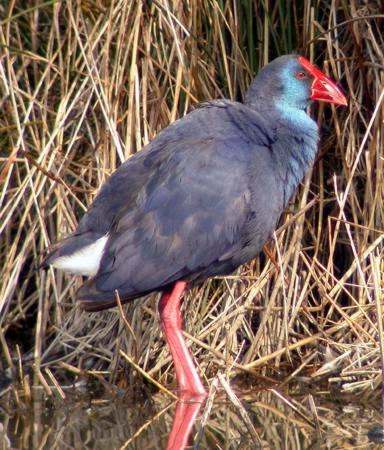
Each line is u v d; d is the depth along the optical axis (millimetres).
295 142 9875
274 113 10000
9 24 10969
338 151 10602
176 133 9531
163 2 10219
